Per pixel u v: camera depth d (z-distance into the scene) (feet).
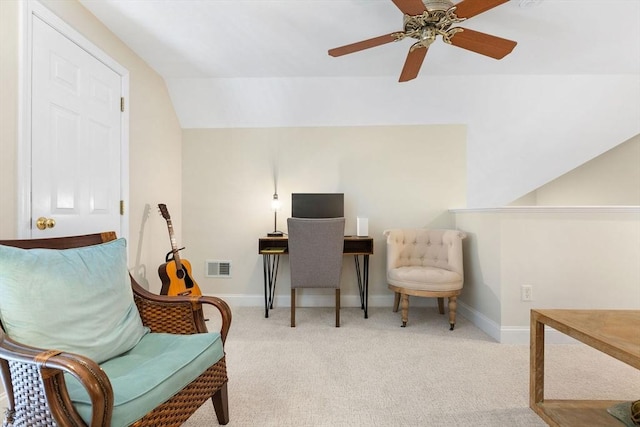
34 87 5.45
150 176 9.48
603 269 8.02
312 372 6.51
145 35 7.82
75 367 2.81
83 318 4.02
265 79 10.43
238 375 6.39
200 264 11.58
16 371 3.09
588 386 5.94
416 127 11.50
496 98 10.68
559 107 10.67
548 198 14.89
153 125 9.68
